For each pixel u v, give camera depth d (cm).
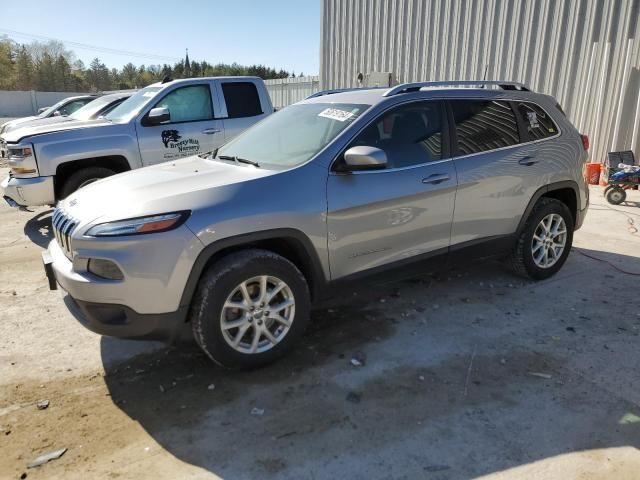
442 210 389
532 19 1047
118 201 309
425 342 364
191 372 330
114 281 285
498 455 250
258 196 313
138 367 338
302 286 331
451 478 236
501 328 385
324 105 411
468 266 516
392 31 1388
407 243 378
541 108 466
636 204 797
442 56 1258
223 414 286
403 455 251
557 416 280
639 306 421
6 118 3806
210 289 297
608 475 237
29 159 633
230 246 308
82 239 291
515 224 442
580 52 977
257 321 319
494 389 306
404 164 373
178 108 723
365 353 350
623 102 916
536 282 475
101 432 272
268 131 418
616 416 280
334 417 281
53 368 337
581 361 337
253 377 322
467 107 416
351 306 426
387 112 374
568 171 470
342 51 1581
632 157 839
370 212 352
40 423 279
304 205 325
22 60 6191
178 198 300
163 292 289
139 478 239
